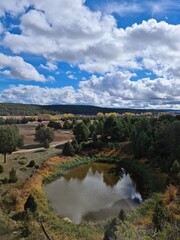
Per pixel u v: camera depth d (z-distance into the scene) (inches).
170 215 1219.2
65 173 2481.5
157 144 2655.0
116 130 3452.3
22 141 2815.0
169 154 2566.4
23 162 2411.4
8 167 2242.9
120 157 2957.7
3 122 5615.2
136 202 1795.0
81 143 3250.5
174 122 2581.2
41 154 2849.4
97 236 1213.1
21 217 1337.4
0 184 1797.5
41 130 3314.5
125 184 2193.7
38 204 1562.5
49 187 2076.8
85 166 2763.3
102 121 3841.0
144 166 2529.5
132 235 752.3
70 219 1499.8
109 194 1943.9
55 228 1253.7
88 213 1599.4
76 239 1171.3
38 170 2268.7
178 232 598.2
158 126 3036.4
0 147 2346.2
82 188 2071.9
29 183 1893.5
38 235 1080.8
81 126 3425.2
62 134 4315.9
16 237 1032.8
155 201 1593.3
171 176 1956.2
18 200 1550.2
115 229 1014.4
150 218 1368.1
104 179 2336.4
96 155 3014.3
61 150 3152.1
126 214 1421.0
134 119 4084.6
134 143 2910.9
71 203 1745.8
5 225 1101.1
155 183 1978.3
